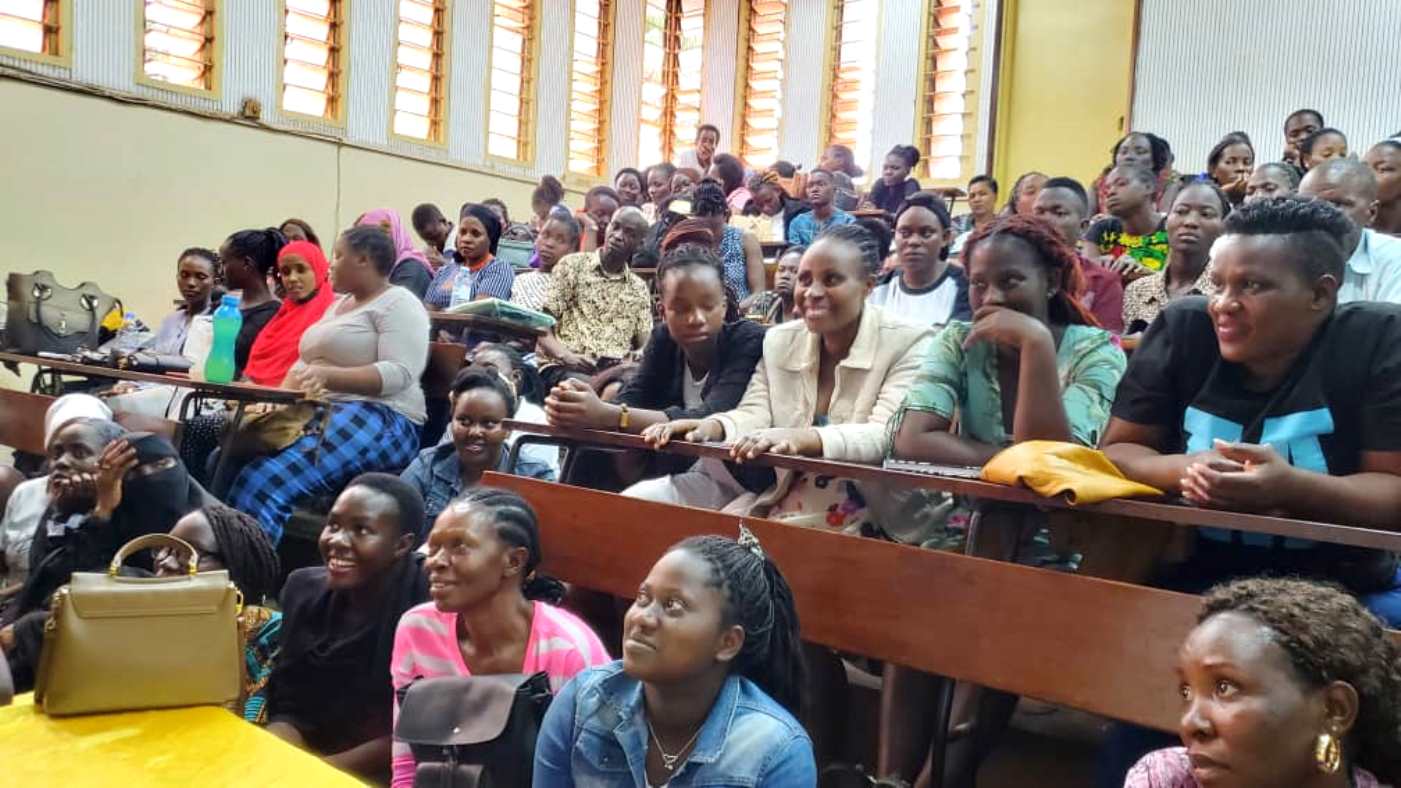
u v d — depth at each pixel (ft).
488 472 8.20
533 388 12.65
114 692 5.40
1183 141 23.77
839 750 7.20
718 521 6.76
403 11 29.35
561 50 33.19
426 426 13.08
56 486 8.86
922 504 7.59
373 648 7.27
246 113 26.11
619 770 4.94
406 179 29.58
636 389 10.05
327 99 28.02
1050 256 7.39
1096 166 25.71
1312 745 3.58
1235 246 5.74
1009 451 6.04
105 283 23.93
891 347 8.44
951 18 30.53
